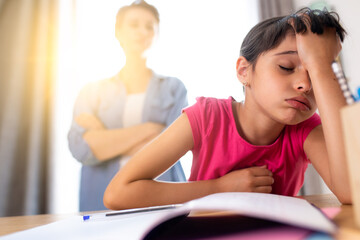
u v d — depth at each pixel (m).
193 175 0.88
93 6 2.45
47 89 2.22
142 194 0.64
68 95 2.28
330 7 2.21
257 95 0.72
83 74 2.34
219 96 2.44
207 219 0.36
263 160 0.82
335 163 0.53
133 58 1.85
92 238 0.27
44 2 2.34
